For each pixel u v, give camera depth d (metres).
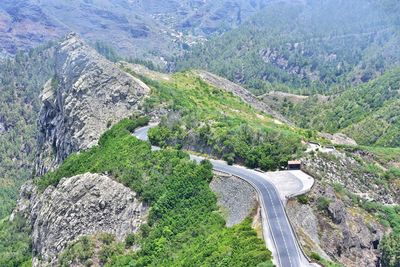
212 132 126.88
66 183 123.00
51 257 113.25
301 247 82.56
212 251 85.19
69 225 114.12
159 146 131.75
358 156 138.00
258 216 93.12
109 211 113.88
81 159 140.00
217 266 79.56
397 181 129.62
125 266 99.50
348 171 124.19
